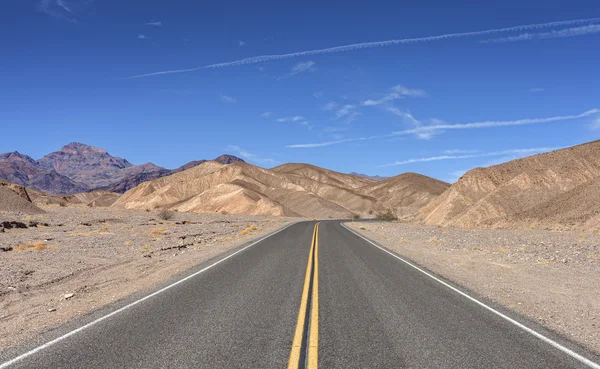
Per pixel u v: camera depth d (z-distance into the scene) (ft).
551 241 86.22
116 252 63.21
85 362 17.76
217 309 27.25
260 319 24.80
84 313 26.66
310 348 19.67
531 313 28.25
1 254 58.54
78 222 147.23
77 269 46.52
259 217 284.41
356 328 23.18
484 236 106.52
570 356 19.43
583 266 51.88
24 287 36.29
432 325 24.11
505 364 18.22
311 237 97.19
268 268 46.19
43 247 66.49
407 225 193.16
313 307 27.96
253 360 18.04
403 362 18.15
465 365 17.98
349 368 17.30
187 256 58.95
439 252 68.59
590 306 30.60
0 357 18.47
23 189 260.42
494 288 37.14
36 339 21.08
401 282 38.40
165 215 196.13
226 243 81.56
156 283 37.32
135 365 17.43
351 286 35.91
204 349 19.43
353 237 101.14
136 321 24.23
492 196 182.50
